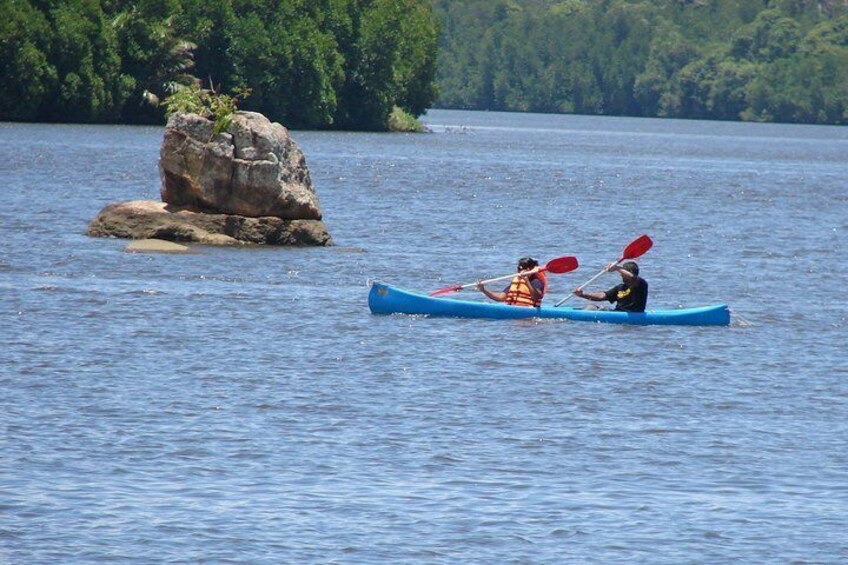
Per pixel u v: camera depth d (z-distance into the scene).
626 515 48.97
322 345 77.88
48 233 124.56
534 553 45.12
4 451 53.94
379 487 51.34
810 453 57.69
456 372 71.69
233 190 124.06
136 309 87.31
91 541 44.97
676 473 54.25
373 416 61.53
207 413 61.00
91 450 54.66
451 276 110.88
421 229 147.88
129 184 187.00
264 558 44.03
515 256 127.25
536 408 64.25
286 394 65.19
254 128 124.69
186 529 46.31
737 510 49.88
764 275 119.56
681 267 123.69
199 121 123.69
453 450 56.47
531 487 51.84
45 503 48.31
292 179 126.62
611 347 80.56
